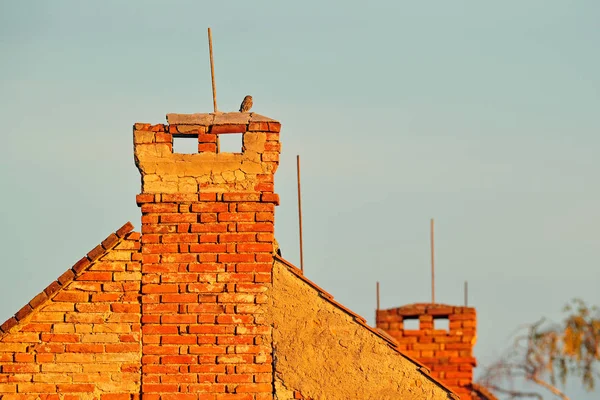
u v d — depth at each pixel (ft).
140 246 185.37
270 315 183.11
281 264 185.06
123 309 183.01
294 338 181.98
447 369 281.74
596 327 328.70
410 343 284.41
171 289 184.03
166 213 186.50
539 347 327.06
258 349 182.09
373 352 180.45
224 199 186.91
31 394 179.83
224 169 188.55
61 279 182.60
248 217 186.60
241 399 180.55
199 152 189.26
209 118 191.11
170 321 182.91
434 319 286.66
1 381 179.83
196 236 185.88
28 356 180.55
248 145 189.16
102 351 181.68
